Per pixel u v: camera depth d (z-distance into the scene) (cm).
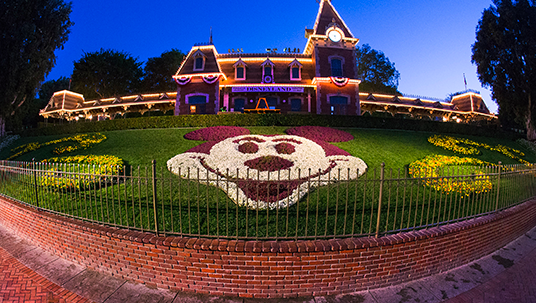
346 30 3047
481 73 3042
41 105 4788
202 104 2739
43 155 1420
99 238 553
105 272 555
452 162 1255
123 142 1500
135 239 512
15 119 3059
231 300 472
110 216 667
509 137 2495
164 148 1338
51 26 2898
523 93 2778
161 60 5269
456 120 3859
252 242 485
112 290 500
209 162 1067
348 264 489
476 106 3681
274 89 2856
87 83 5012
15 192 823
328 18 3072
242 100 2952
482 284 534
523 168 884
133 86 5512
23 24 2720
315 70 2878
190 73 2778
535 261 633
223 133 1585
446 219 689
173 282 501
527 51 2725
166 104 3350
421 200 796
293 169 989
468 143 1812
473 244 624
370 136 1730
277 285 477
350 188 859
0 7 2647
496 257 653
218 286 485
